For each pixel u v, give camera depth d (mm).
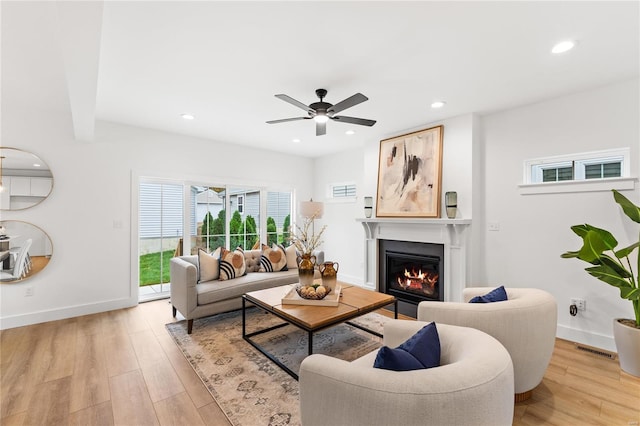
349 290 3137
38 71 2500
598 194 2758
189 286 3105
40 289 3387
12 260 3248
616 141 2672
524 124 3217
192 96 3004
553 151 3023
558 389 2109
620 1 1628
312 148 5375
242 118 3682
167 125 3980
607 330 2707
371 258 4508
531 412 1869
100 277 3754
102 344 2812
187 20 1813
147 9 1705
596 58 2250
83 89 2166
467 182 3461
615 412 1867
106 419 1798
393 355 1124
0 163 3207
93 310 3693
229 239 5066
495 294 2184
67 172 3545
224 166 4918
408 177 3996
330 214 5844
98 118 3684
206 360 2518
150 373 2307
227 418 1813
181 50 2156
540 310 1917
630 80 2609
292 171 5871
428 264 3863
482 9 1707
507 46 2092
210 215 4859
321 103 2652
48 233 3434
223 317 3607
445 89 2814
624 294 2238
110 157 3828
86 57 1762
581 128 2859
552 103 3031
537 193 3104
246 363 2473
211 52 2186
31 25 1880
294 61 2312
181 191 4551
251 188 5371
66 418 1802
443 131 3695
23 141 3309
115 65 2373
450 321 1971
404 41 2039
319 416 1148
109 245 3816
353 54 2211
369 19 1806
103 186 3777
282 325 3305
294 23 1847
